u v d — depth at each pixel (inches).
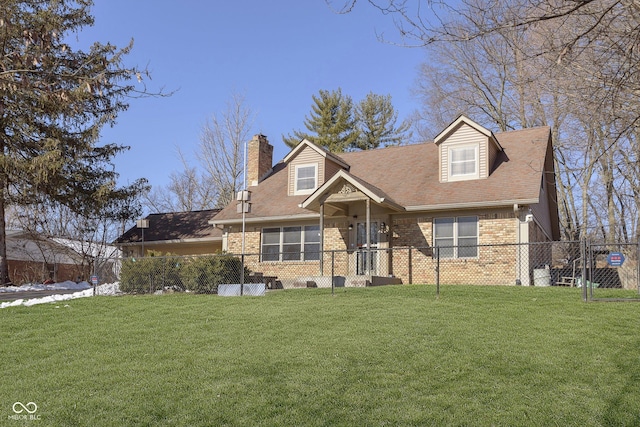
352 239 855.1
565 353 339.9
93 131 987.3
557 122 649.0
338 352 356.5
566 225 1208.8
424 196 808.9
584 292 501.7
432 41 265.6
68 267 1370.6
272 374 319.6
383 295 564.1
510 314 447.5
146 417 266.2
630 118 327.3
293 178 954.7
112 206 1132.5
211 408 273.9
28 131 958.4
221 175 1697.8
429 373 313.9
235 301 565.0
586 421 249.6
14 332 457.4
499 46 911.0
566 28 338.6
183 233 1144.2
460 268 776.3
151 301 591.8
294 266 895.7
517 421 250.8
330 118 1929.1
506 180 782.5
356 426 250.2
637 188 804.6
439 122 1439.5
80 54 948.6
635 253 856.3
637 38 263.4
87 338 425.4
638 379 294.4
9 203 1007.0
